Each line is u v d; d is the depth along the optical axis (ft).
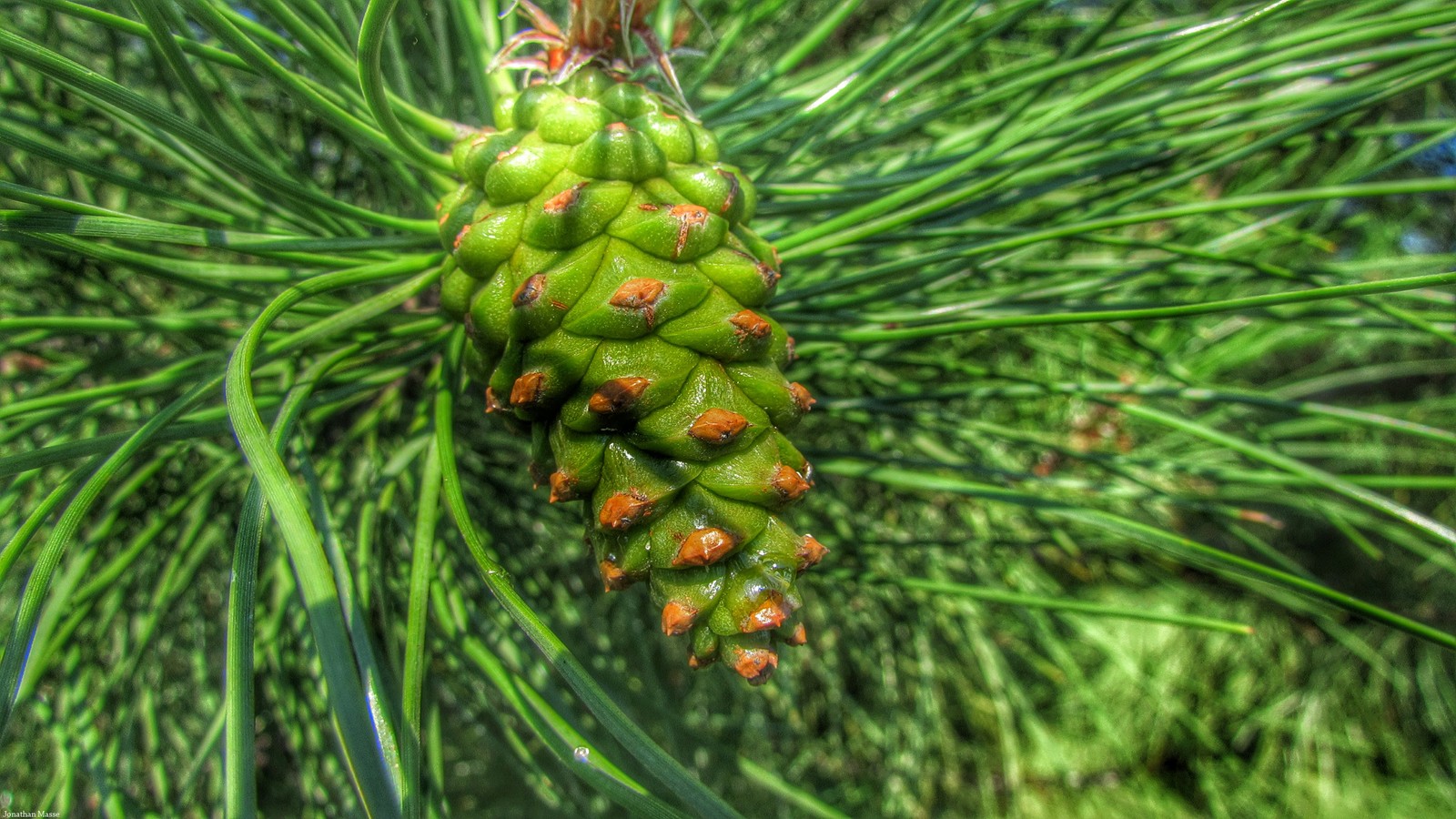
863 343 0.57
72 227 0.45
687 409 0.47
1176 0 1.08
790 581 0.47
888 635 1.06
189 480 0.73
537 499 0.78
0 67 0.65
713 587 0.46
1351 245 1.47
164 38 0.44
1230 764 1.35
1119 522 0.57
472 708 0.77
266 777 0.94
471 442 0.79
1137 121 0.61
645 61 0.58
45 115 0.68
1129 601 1.36
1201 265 0.73
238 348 0.40
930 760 1.22
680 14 0.72
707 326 0.47
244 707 0.37
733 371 0.48
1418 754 1.36
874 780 1.30
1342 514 0.86
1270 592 1.05
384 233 0.74
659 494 0.46
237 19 0.53
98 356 0.68
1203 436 0.60
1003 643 1.19
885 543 0.78
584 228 0.48
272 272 0.57
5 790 0.73
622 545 0.48
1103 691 1.41
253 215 0.64
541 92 0.52
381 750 0.40
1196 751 1.39
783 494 0.46
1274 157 1.02
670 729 0.92
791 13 1.03
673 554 0.46
